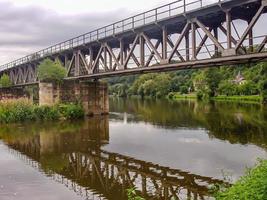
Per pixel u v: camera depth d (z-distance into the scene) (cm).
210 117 4553
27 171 2009
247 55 2094
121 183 1800
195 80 12200
